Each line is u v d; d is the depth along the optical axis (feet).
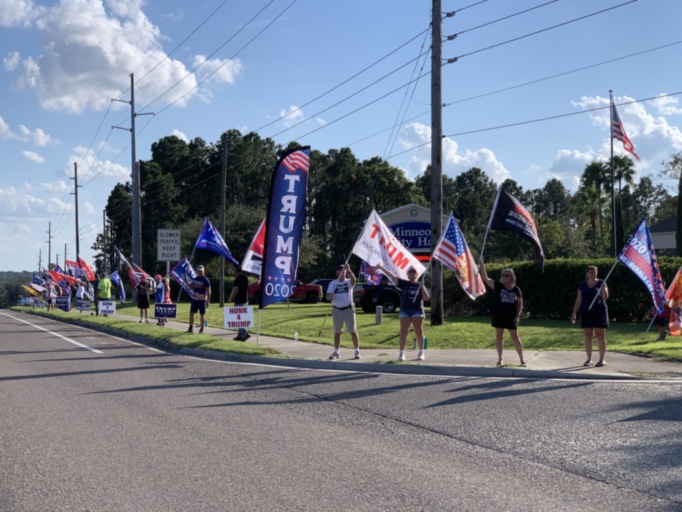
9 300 435.12
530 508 16.52
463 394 32.35
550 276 67.15
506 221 42.32
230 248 189.16
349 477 19.16
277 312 93.50
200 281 63.62
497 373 38.68
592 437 23.56
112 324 77.87
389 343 54.49
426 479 18.97
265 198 282.77
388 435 24.23
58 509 16.53
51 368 42.04
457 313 75.82
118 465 20.34
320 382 36.65
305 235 221.05
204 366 43.52
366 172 260.62
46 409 28.66
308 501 17.08
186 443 22.99
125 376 38.65
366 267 79.82
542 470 19.79
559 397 31.17
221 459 21.02
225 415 27.68
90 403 30.09
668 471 19.54
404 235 88.63
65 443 22.93
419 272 47.39
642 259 47.29
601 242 207.10
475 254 178.19
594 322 39.37
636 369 38.42
